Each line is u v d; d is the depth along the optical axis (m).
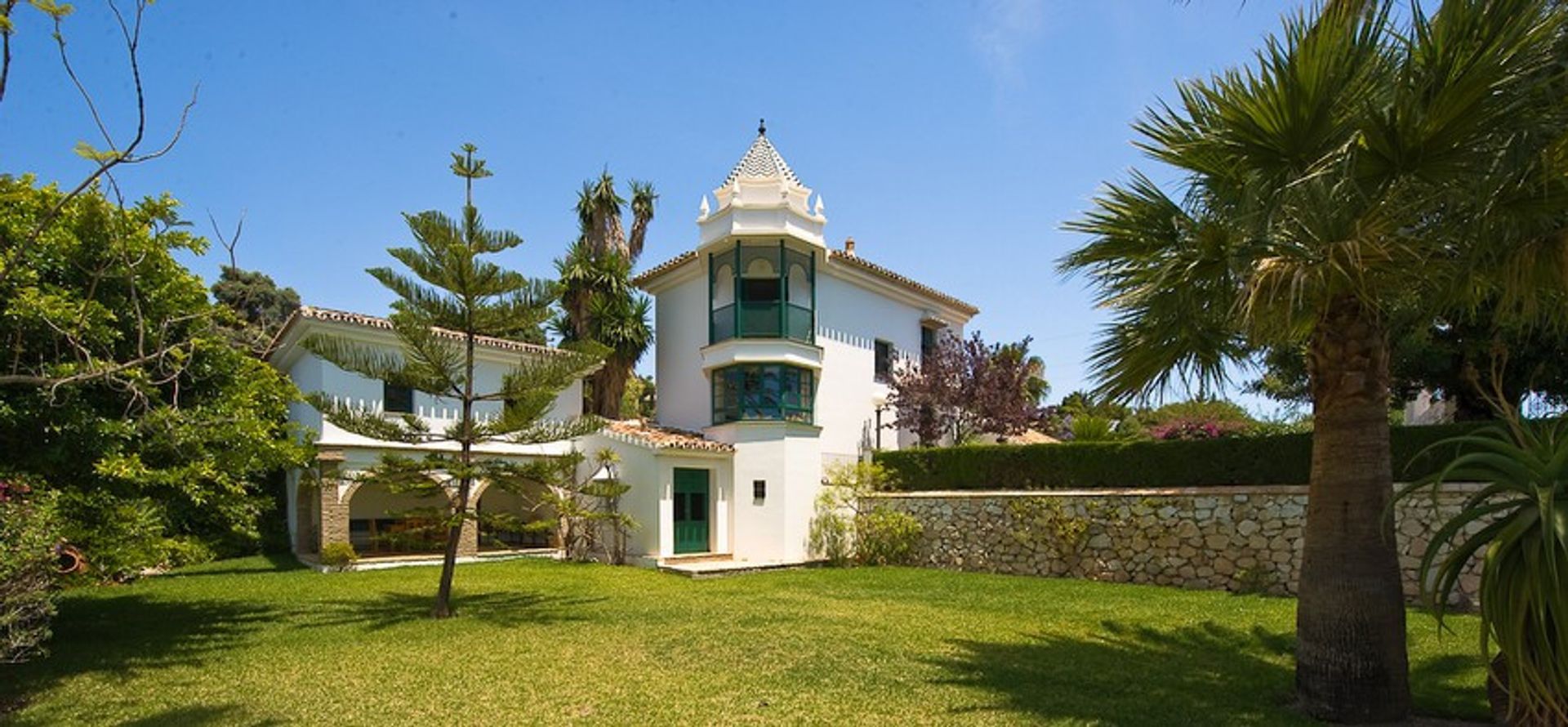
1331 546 6.43
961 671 7.95
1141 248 7.27
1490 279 5.99
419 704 6.88
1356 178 5.91
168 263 9.76
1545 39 5.13
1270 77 5.95
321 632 10.20
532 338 26.09
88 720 6.50
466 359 12.91
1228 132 6.36
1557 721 4.88
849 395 23.09
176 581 15.32
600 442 20.19
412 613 11.74
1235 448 14.81
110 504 8.47
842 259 22.59
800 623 10.69
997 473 18.27
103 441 8.52
